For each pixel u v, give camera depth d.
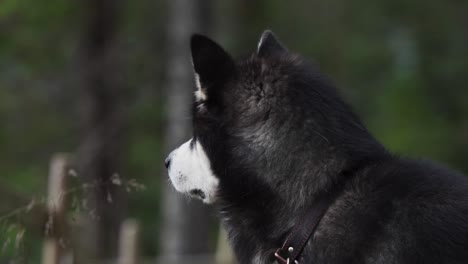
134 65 20.31
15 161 19.80
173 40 17.22
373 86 22.06
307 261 4.60
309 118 4.70
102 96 19.33
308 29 21.48
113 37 19.58
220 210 5.04
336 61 21.20
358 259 4.45
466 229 4.34
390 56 22.27
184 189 5.12
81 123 19.47
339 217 4.55
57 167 6.66
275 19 21.61
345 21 21.30
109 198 6.59
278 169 4.73
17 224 6.29
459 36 21.77
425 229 4.36
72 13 19.17
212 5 17.31
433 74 21.53
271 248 4.80
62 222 6.52
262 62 4.91
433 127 20.38
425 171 4.60
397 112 20.89
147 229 22.03
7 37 17.83
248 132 4.81
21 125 20.03
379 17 22.02
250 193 4.82
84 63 19.47
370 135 4.84
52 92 19.94
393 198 4.48
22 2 15.73
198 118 4.98
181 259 15.15
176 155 5.16
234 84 4.88
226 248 10.46
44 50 19.38
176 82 17.02
